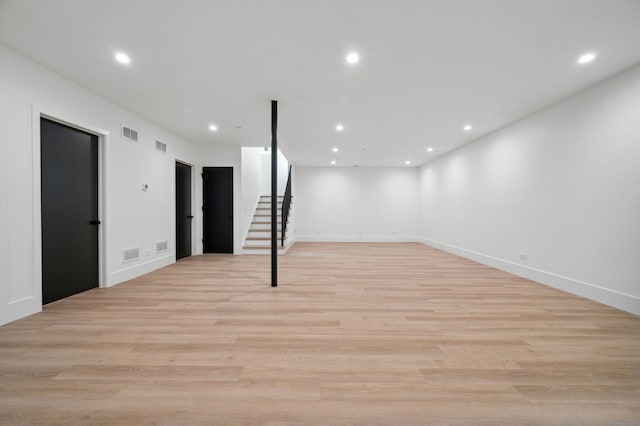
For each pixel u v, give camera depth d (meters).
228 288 3.81
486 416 1.44
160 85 3.36
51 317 2.74
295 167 9.55
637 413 1.46
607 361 1.95
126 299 3.32
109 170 3.87
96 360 1.95
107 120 3.82
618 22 2.20
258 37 2.43
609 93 3.15
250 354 2.05
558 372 1.82
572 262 3.63
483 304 3.16
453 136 5.61
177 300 3.29
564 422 1.40
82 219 3.57
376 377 1.77
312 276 4.51
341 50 2.62
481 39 2.44
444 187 7.47
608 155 3.17
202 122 4.80
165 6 2.04
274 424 1.38
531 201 4.34
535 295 3.51
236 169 6.69
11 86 2.63
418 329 2.48
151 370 1.83
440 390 1.64
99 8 2.05
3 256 2.56
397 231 9.57
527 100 3.78
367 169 9.59
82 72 3.04
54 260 3.22
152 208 4.86
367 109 4.10
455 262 5.77
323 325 2.57
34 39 2.45
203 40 2.47
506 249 4.93
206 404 1.52
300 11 2.10
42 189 3.07
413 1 2.00
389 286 3.92
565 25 2.24
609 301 3.13
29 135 2.78
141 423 1.38
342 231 9.60
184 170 6.21
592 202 3.36
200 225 6.67
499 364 1.92
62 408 1.48
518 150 4.62
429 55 2.70
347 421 1.40
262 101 3.83
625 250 2.99
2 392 1.60
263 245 6.86
